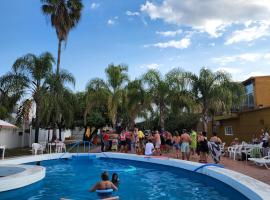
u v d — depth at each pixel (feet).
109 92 92.99
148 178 40.14
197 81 80.28
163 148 64.13
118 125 97.81
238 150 53.06
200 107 80.43
